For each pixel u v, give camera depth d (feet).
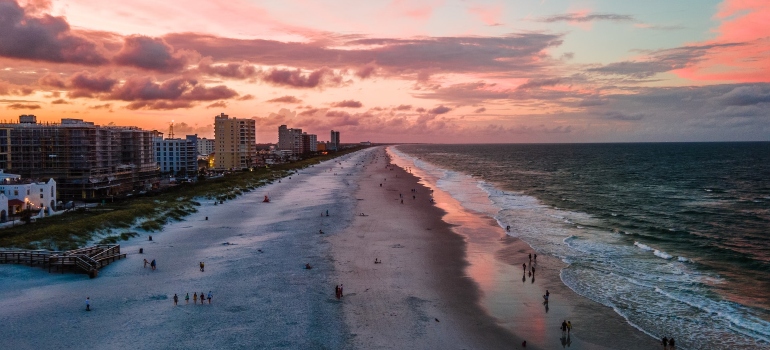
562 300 153.79
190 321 136.26
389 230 262.26
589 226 272.10
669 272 181.16
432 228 267.59
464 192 446.60
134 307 146.61
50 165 390.01
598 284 168.35
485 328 133.49
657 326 133.18
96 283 169.17
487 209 338.34
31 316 138.82
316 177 622.54
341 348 120.98
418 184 521.65
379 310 145.79
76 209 313.32
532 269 183.01
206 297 155.33
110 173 426.92
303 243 230.89
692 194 433.07
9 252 187.83
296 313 142.72
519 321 138.00
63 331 128.88
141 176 488.85
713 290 160.66
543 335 128.98
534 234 249.75
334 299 154.71
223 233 256.11
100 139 415.23
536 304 150.82
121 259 200.75
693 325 133.28
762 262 193.06
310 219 296.30
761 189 471.62
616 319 138.31
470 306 149.48
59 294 157.48
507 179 599.57
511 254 209.56
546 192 450.30
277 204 368.07
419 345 122.93
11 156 384.47
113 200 363.56
